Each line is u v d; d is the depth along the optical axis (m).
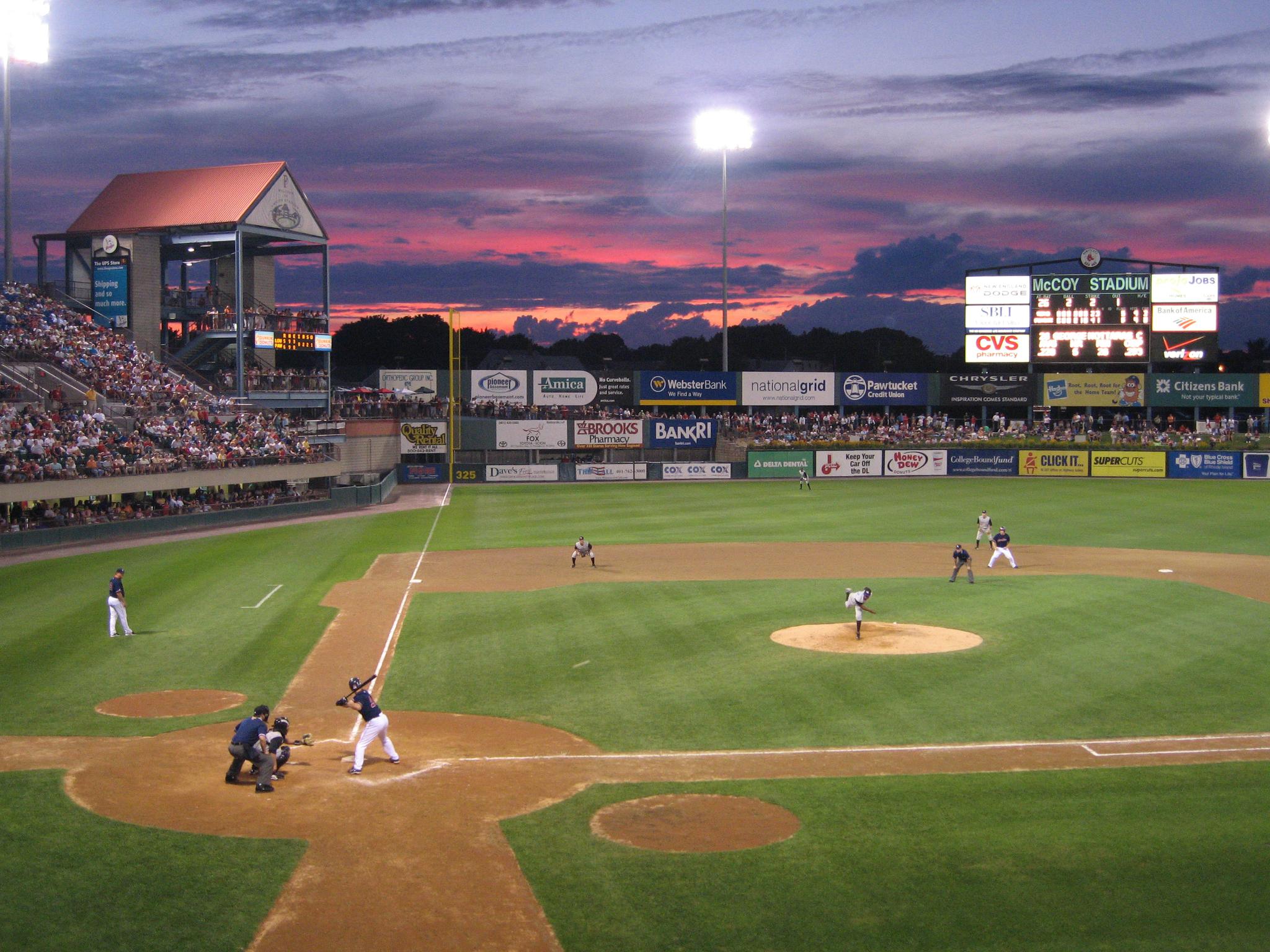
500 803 16.14
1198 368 127.50
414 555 44.38
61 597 33.59
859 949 11.87
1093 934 12.12
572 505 67.94
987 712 20.92
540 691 22.61
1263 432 94.69
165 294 77.12
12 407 53.28
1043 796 16.34
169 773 17.52
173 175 77.44
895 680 23.16
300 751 18.77
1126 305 89.50
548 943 11.98
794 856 14.20
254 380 75.50
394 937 12.09
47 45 65.75
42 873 13.62
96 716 20.89
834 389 92.88
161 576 38.19
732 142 82.69
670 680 23.30
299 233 78.38
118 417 58.56
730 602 32.38
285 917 12.52
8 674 24.19
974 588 34.69
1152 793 16.44
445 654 26.09
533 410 88.88
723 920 12.49
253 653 26.39
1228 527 54.09
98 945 11.87
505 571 39.62
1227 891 13.12
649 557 43.88
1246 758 18.23
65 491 47.97
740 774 17.50
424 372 88.38
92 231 73.88
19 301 65.88
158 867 13.81
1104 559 42.88
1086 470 85.38
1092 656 25.12
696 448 90.81
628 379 89.94
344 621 30.22
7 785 16.84
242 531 53.34
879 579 37.19
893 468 87.19
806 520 58.38
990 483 80.25
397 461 84.25
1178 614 29.91
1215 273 88.75
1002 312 90.81
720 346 167.75
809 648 26.06
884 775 17.41
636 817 15.60
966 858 14.09
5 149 68.75
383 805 16.06
